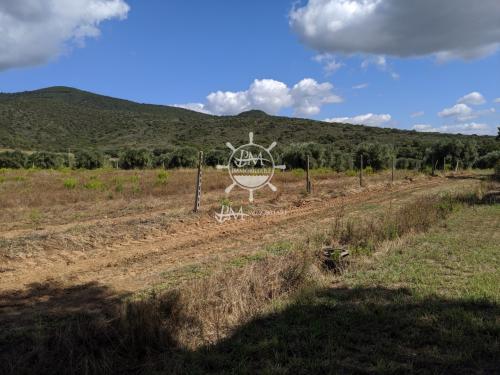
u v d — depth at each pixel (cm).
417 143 7369
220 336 495
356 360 437
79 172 3300
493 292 608
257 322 532
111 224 1118
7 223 1145
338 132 9575
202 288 572
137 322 465
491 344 454
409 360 433
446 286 645
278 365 421
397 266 763
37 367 406
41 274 738
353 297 610
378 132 9681
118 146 9250
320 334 493
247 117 11462
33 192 1727
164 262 837
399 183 2609
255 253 881
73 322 474
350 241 929
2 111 10419
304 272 683
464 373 412
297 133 9706
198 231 1125
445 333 481
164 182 2106
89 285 687
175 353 458
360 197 1914
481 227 1127
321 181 2700
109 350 436
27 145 8775
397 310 553
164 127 11169
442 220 1227
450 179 3114
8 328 502
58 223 1165
